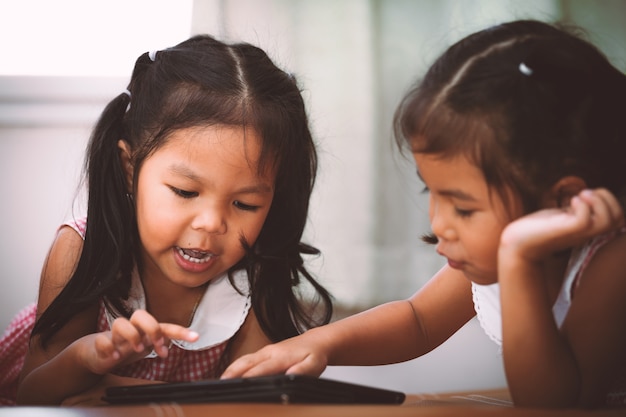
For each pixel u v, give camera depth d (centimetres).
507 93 110
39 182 218
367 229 222
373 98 223
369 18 224
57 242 149
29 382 132
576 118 110
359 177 223
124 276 147
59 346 144
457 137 110
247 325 154
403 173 223
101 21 227
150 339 117
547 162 109
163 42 228
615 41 224
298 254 158
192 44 152
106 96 223
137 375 154
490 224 111
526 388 108
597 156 111
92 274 144
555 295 126
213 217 135
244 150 137
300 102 151
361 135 223
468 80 112
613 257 114
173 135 137
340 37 223
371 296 219
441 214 115
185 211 135
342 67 223
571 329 113
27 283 215
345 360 135
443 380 219
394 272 221
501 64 112
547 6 225
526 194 110
